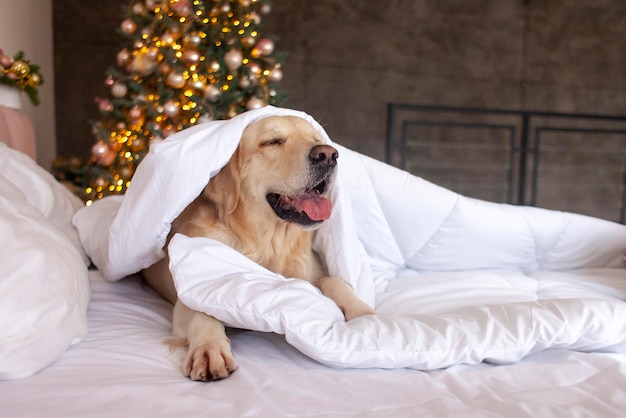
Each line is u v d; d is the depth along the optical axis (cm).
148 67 337
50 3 530
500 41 675
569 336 134
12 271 126
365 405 108
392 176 213
